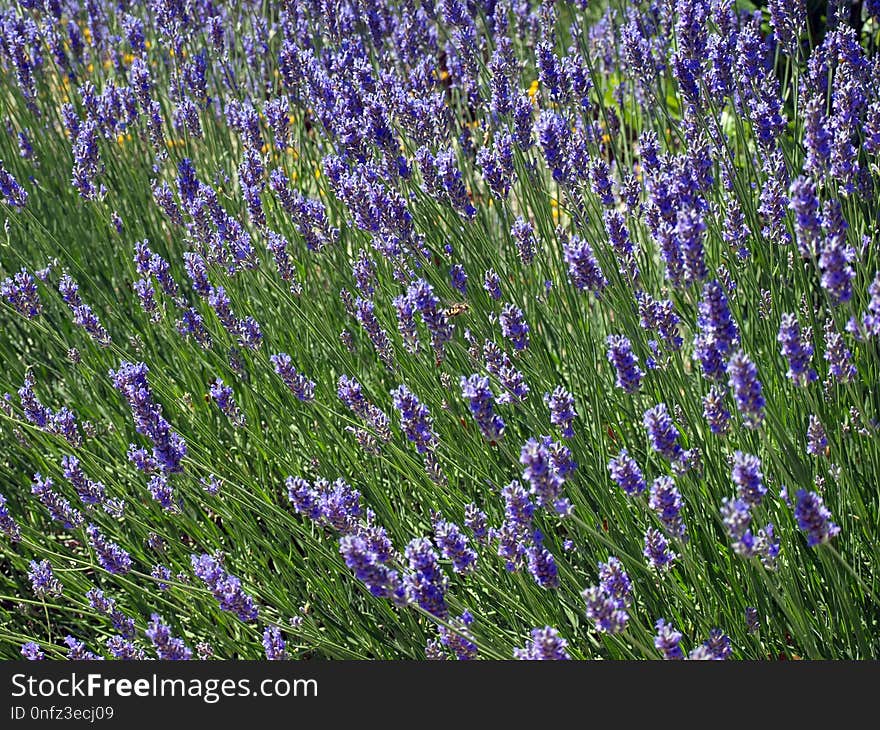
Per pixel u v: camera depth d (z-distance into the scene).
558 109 4.93
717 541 3.51
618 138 5.83
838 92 3.62
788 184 4.19
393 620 3.62
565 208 4.18
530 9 6.70
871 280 3.86
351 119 4.41
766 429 3.62
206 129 6.14
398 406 3.20
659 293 4.22
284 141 5.20
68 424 3.87
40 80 6.48
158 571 3.81
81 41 6.57
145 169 6.14
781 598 2.68
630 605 2.74
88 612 3.58
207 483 3.85
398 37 6.11
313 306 4.51
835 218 3.22
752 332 3.96
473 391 2.86
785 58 5.71
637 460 3.90
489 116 5.39
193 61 6.21
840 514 3.35
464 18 5.48
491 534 3.08
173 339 4.76
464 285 4.10
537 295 4.60
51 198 6.11
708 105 4.35
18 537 3.67
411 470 3.74
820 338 3.73
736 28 5.04
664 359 3.44
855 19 5.62
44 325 4.63
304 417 4.45
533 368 4.00
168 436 3.41
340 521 2.97
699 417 3.51
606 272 3.90
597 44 6.34
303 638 3.64
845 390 3.72
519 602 3.45
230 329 4.11
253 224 4.93
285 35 6.31
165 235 5.88
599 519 3.61
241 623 3.48
